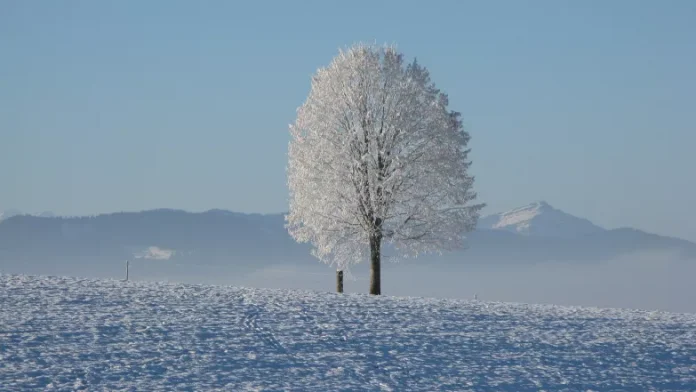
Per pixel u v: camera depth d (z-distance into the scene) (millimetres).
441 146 75688
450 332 50000
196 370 38562
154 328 46844
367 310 56469
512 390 38344
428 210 75188
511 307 63031
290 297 61594
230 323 49531
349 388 36938
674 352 47219
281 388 36312
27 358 38938
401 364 41781
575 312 61500
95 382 35750
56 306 52031
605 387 39688
